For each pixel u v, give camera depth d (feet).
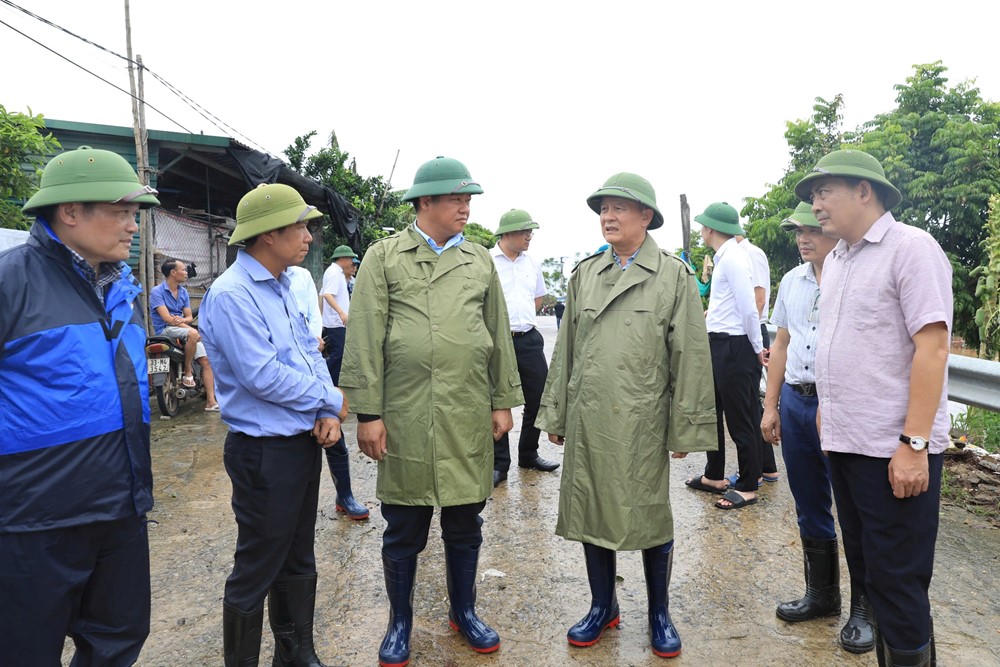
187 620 9.43
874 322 6.96
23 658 5.69
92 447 5.83
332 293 20.75
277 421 7.21
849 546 8.23
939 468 6.88
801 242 9.46
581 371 8.91
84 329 5.83
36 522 5.57
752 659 8.53
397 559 8.56
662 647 8.59
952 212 45.83
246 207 7.22
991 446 17.16
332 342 20.72
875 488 7.00
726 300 13.93
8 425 5.48
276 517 7.25
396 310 8.52
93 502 5.85
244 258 7.41
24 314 5.51
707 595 10.25
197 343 23.13
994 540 12.08
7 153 18.60
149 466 6.43
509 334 9.30
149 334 25.35
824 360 7.37
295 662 8.03
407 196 8.49
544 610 9.83
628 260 8.95
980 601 9.90
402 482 8.36
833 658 8.54
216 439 19.54
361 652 8.74
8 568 5.54
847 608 9.89
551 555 11.73
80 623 6.36
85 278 5.95
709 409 8.56
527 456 16.99
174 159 29.35
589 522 8.66
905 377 6.87
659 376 8.64
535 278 16.99
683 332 8.55
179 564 11.22
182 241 29.55
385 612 9.74
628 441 8.45
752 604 9.98
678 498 14.65
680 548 11.96
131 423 6.15
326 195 34.50
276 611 7.95
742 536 12.48
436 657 8.61
